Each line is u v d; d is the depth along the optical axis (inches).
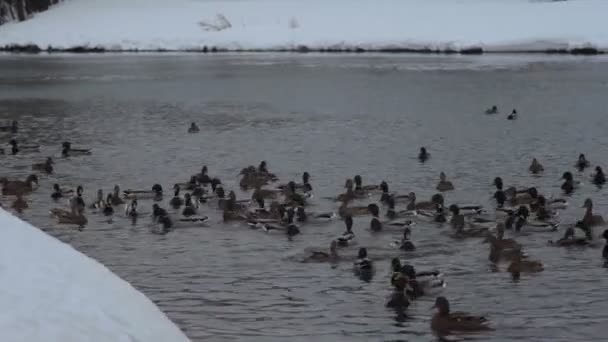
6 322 602.5
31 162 1807.3
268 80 3393.2
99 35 5157.5
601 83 3034.0
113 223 1284.4
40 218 1320.1
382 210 1342.3
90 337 606.9
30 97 2967.5
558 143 1959.9
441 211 1258.6
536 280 996.6
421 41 4594.0
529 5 5083.7
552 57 4119.1
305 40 4842.5
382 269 1043.3
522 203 1362.0
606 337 828.6
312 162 1771.7
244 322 873.5
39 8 5703.7
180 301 938.1
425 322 870.4
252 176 1550.2
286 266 1063.0
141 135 2149.4
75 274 770.8
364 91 2974.9
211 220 1294.3
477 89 2957.7
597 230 1204.5
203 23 5191.9
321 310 906.7
